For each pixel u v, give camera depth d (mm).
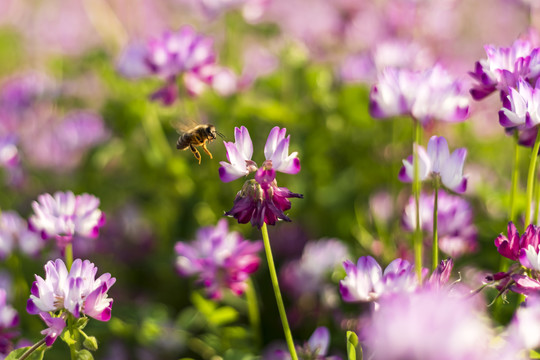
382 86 452
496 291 462
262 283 578
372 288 416
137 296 600
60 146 668
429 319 349
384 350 350
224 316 514
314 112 643
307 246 575
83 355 419
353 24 752
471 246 513
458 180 434
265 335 561
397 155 631
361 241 582
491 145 667
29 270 582
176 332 530
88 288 417
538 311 383
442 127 650
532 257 408
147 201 638
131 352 541
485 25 902
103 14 753
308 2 798
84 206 470
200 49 571
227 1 650
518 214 546
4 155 548
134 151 643
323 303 548
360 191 626
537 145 435
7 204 667
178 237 616
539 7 627
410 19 732
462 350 347
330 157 642
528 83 429
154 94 581
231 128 625
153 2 965
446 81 452
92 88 763
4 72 1048
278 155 421
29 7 1104
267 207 421
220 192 620
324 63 733
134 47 576
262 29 730
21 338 519
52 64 779
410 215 508
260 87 682
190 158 629
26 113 752
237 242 509
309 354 456
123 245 619
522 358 395
